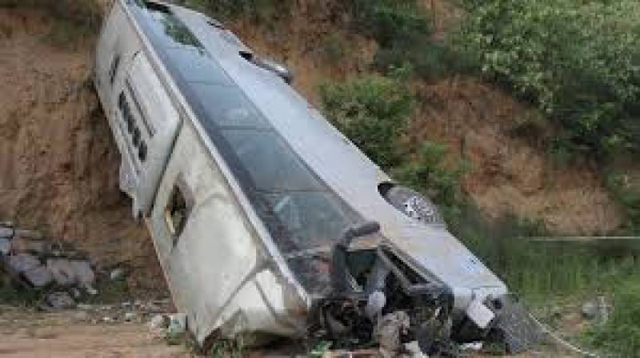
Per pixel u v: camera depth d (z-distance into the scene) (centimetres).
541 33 1564
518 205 1550
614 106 1653
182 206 783
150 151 831
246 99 866
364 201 773
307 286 662
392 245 712
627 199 1627
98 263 1098
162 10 1067
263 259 676
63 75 1172
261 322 665
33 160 1116
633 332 834
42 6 1208
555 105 1628
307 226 713
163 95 854
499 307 786
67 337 807
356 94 1275
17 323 887
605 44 1661
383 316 684
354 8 1541
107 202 1141
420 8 1645
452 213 1221
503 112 1606
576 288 1159
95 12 1248
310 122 905
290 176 761
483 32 1583
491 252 1227
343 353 661
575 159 1648
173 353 717
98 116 1163
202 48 970
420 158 1297
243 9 1401
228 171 740
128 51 971
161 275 1113
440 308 697
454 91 1559
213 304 704
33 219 1095
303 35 1459
